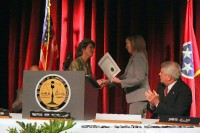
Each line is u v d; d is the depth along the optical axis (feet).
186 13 15.49
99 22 17.70
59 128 5.30
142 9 17.37
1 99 18.30
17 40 18.35
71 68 13.65
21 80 18.16
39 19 18.13
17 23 18.37
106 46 17.46
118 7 17.40
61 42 17.87
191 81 14.61
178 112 9.84
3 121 7.25
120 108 17.24
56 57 16.28
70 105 7.54
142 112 12.81
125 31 17.43
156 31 17.19
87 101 7.71
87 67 14.02
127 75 13.14
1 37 18.30
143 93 12.80
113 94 17.43
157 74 17.10
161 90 11.07
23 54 18.29
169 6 17.04
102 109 17.39
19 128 7.14
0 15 18.20
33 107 7.68
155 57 17.12
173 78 10.54
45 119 7.39
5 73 18.33
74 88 7.54
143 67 12.89
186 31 14.98
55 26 18.03
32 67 14.73
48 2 16.29
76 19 17.83
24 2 18.29
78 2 17.83
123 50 17.34
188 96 10.22
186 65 14.70
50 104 7.61
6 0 18.26
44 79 7.66
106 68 13.33
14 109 14.53
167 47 17.01
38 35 18.12
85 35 17.85
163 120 7.47
